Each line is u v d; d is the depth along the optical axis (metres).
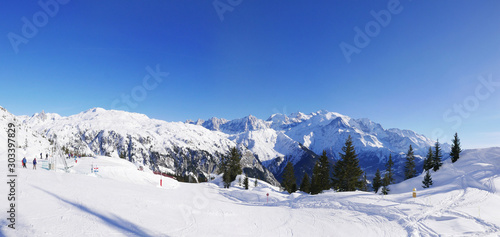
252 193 50.75
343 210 25.50
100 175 41.78
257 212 23.75
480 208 23.48
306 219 21.38
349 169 56.03
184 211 19.72
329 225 19.52
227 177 72.81
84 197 17.77
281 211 25.39
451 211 22.09
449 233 16.72
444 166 54.38
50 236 10.42
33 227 10.94
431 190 34.84
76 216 13.41
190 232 14.45
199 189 53.62
